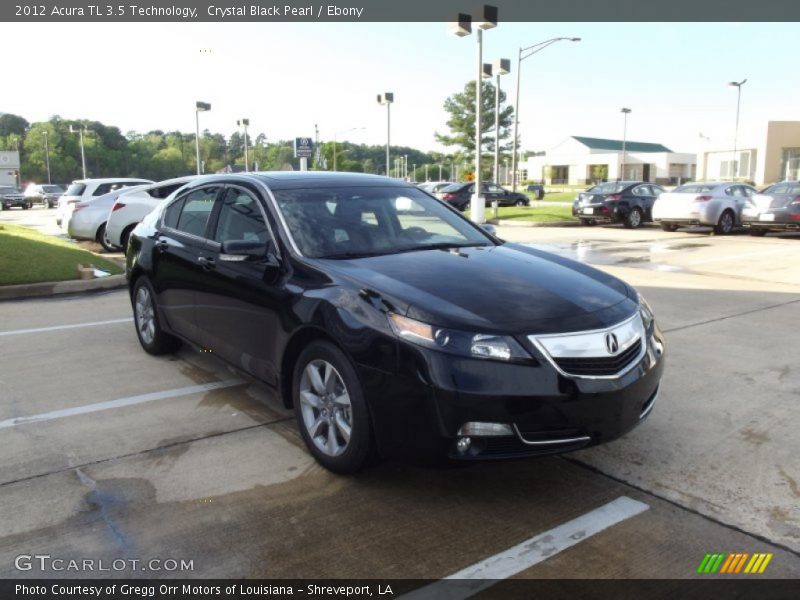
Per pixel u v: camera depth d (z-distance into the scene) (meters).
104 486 3.57
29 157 111.56
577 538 3.08
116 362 5.85
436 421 3.11
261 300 4.10
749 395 4.99
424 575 2.81
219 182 5.13
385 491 3.52
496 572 2.83
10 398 4.93
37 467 3.79
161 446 4.08
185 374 5.50
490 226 5.24
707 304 8.30
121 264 11.69
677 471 3.76
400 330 3.24
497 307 3.34
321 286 3.71
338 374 3.52
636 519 3.25
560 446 3.20
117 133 126.19
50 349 6.28
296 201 4.46
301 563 2.89
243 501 3.41
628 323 3.51
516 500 3.43
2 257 10.32
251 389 5.12
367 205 4.68
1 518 3.24
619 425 3.32
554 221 23.47
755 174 57.16
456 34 20.50
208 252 4.84
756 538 3.09
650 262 12.34
